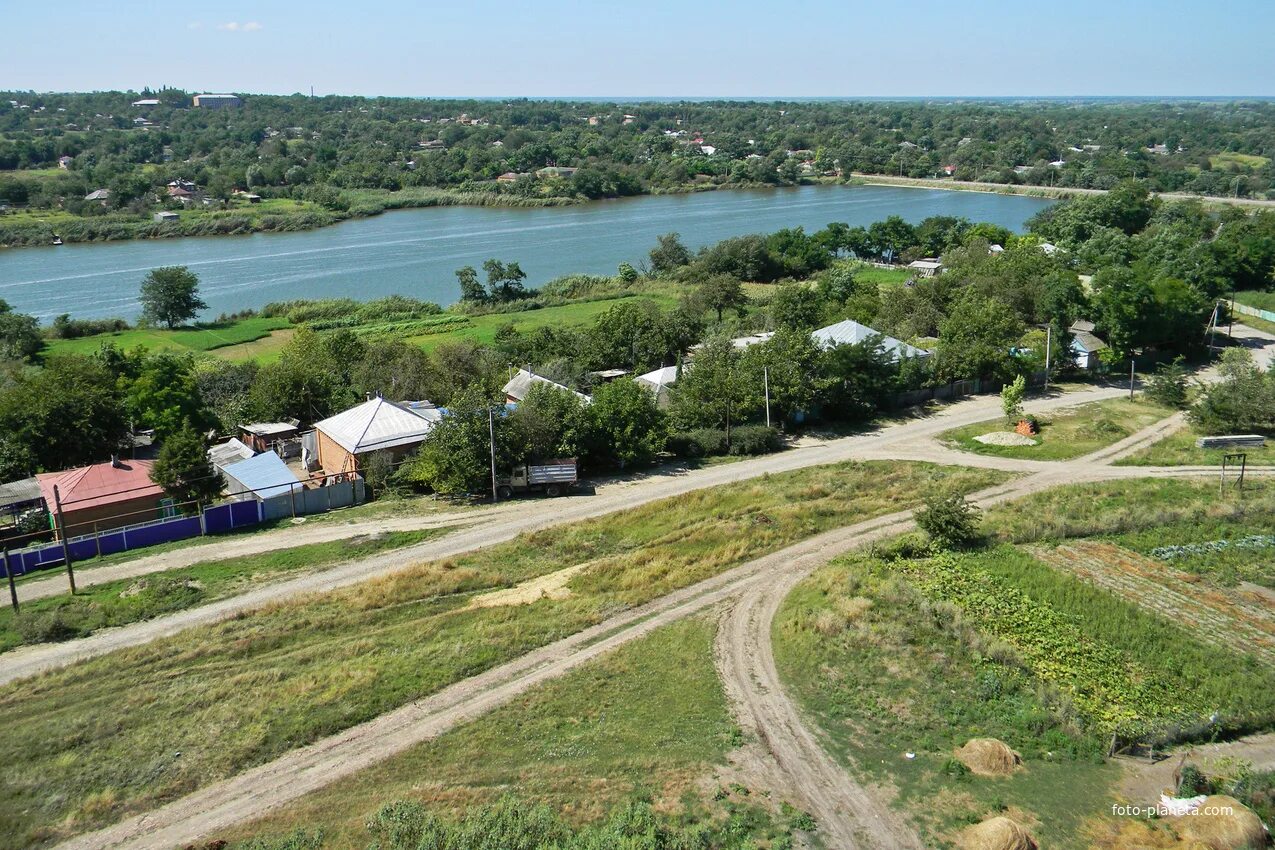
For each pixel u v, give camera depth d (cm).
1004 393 6444
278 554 4384
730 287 10562
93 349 9425
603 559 4309
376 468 5300
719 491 5222
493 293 11825
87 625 3631
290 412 6588
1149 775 2539
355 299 12019
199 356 9100
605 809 2414
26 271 13612
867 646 3278
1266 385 6125
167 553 4406
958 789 2470
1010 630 3391
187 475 4806
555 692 3072
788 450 6084
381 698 3031
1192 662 3152
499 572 4147
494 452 5153
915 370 6988
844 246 14550
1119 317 7731
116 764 2694
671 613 3694
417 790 2528
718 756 2666
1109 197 14238
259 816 2450
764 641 3419
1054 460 5688
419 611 3772
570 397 5659
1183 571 3956
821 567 4128
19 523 4653
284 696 3050
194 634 3531
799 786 2514
